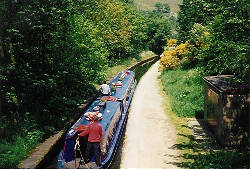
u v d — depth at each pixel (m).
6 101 11.50
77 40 14.86
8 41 11.11
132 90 21.81
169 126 15.06
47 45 12.87
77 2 15.20
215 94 12.97
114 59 35.72
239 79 12.39
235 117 11.92
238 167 9.76
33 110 12.53
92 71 17.45
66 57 14.30
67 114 13.80
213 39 13.11
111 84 19.19
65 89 14.86
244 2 11.23
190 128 14.70
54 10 12.23
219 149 11.96
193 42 27.11
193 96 19.36
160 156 11.30
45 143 10.90
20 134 10.58
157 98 22.16
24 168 8.88
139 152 11.70
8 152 9.33
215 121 13.09
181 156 11.29
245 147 12.03
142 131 14.32
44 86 12.46
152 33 58.72
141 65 40.81
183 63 31.48
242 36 11.93
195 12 28.58
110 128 10.73
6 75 11.28
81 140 9.48
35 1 11.84
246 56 11.39
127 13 44.53
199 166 10.23
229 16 11.92
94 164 8.94
